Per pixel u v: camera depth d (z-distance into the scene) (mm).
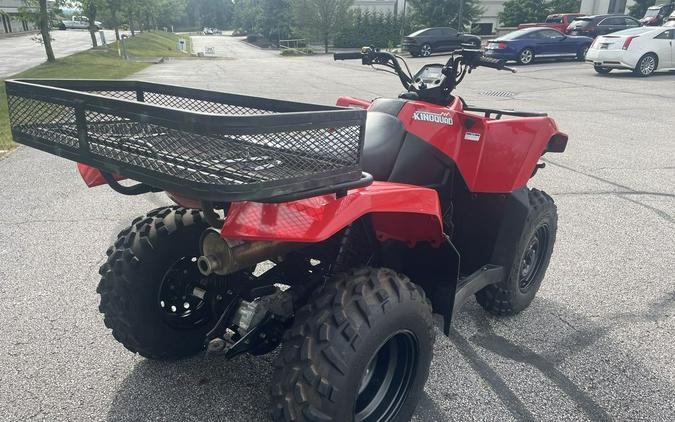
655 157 8273
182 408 2695
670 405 2824
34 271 4227
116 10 35938
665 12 30359
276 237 1879
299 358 2006
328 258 2766
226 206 2146
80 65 22812
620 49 17938
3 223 5277
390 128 2832
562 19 28203
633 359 3227
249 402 2740
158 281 2803
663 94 14648
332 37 50188
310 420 1971
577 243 5027
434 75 3551
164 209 2975
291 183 1799
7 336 3314
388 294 2141
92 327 3434
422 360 2414
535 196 3535
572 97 14141
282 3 66875
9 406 2695
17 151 8219
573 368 3125
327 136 1919
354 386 2031
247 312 2369
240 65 27328
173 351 2938
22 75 18594
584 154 8438
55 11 23984
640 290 4125
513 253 3373
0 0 50938
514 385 2955
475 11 43406
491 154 3102
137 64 26578
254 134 1658
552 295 4031
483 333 3480
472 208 3297
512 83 17094
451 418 2688
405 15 50312
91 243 4809
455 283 2684
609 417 2725
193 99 2715
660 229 5406
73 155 2125
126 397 2773
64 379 2914
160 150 1870
